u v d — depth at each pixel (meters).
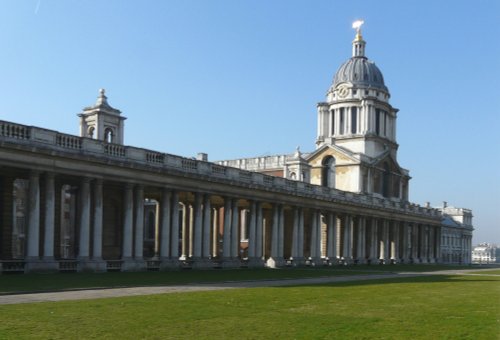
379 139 113.75
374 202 98.62
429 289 35.28
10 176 48.81
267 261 73.44
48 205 45.88
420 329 18.17
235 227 67.38
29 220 44.78
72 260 48.72
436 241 125.75
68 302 23.45
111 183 53.66
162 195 57.41
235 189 66.50
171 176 57.41
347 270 66.69
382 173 112.88
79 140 48.34
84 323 17.97
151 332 16.72
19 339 15.24
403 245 110.31
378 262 99.00
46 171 45.69
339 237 98.00
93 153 48.91
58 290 28.92
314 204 81.94
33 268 44.25
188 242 75.06
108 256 58.16
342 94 118.00
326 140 112.25
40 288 29.48
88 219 49.25
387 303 25.77
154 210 101.56
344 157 106.31
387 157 114.19
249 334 16.72
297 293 30.09
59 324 17.69
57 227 53.31
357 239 94.56
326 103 121.12
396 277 50.88
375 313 21.94
